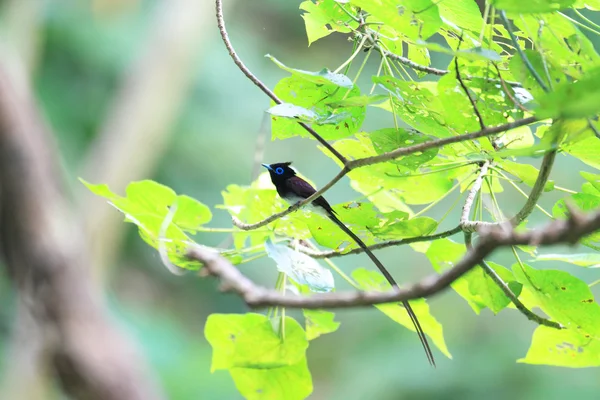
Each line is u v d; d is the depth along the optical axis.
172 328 21.69
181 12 19.72
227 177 21.73
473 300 6.05
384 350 19.19
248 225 5.93
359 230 5.76
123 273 23.08
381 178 5.99
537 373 17.09
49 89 21.14
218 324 6.16
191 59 19.89
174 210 5.66
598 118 4.26
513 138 5.94
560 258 5.29
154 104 19.55
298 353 5.93
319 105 5.58
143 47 20.20
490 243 2.85
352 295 3.21
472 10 4.80
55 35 21.23
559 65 4.20
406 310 6.30
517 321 18.02
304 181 7.23
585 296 5.21
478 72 4.97
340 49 22.05
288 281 6.44
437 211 16.12
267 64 22.34
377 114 19.03
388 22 4.57
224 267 3.64
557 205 5.33
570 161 14.73
